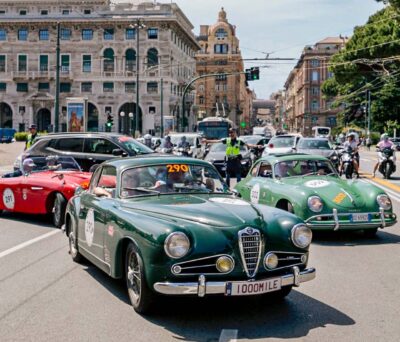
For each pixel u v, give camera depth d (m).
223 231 5.73
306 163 11.66
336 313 6.07
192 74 93.56
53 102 75.69
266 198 10.98
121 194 7.00
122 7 76.06
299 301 6.55
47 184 11.97
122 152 17.20
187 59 88.88
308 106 127.56
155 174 7.24
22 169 13.09
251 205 6.54
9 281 7.48
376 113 67.19
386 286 7.19
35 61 75.94
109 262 6.69
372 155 47.44
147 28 73.62
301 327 5.61
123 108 75.69
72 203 8.49
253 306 6.35
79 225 8.05
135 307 6.09
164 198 6.87
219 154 25.14
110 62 74.69
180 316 5.97
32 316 6.00
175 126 76.38
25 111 76.44
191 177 7.35
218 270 5.64
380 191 10.27
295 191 10.27
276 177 11.40
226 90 124.50
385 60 50.56
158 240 5.61
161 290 5.55
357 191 10.40
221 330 5.52
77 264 8.48
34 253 9.32
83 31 74.88
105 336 5.36
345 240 10.44
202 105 124.62
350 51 52.53
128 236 6.10
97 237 7.14
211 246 5.63
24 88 76.38
